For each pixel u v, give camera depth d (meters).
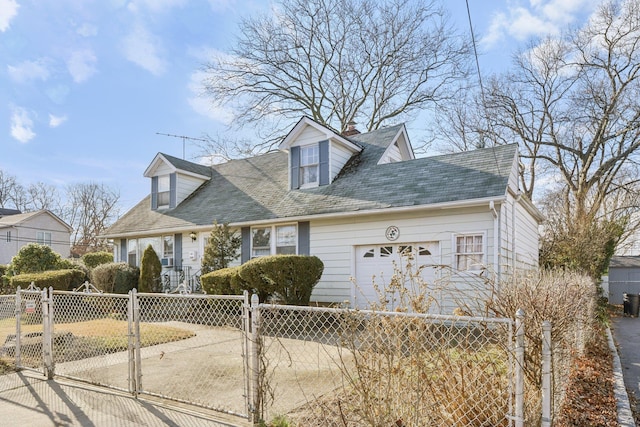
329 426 3.40
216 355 6.39
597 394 4.71
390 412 3.05
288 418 3.73
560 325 3.50
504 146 10.99
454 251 9.50
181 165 16.47
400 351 3.11
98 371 5.58
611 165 19.89
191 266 14.23
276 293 10.02
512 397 2.93
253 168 16.50
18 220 31.23
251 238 12.86
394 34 21.86
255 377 3.76
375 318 3.21
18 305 6.02
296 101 23.47
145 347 7.05
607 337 8.95
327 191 12.22
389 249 10.47
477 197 9.12
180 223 14.38
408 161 12.03
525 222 12.68
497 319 2.77
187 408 4.16
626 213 21.67
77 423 3.82
